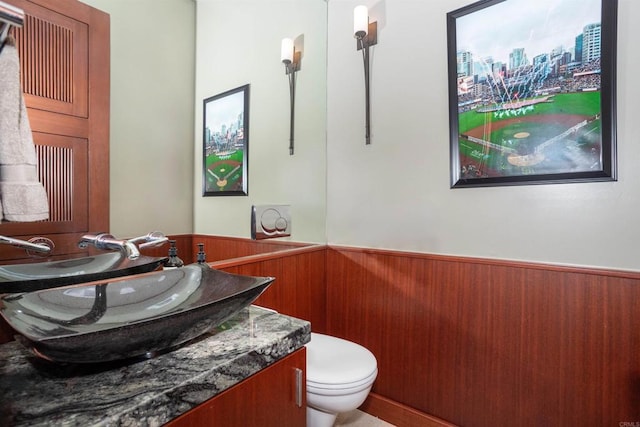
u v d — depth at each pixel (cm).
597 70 122
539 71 134
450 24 155
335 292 199
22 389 62
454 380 155
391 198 177
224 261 149
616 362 121
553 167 132
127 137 127
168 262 131
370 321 183
